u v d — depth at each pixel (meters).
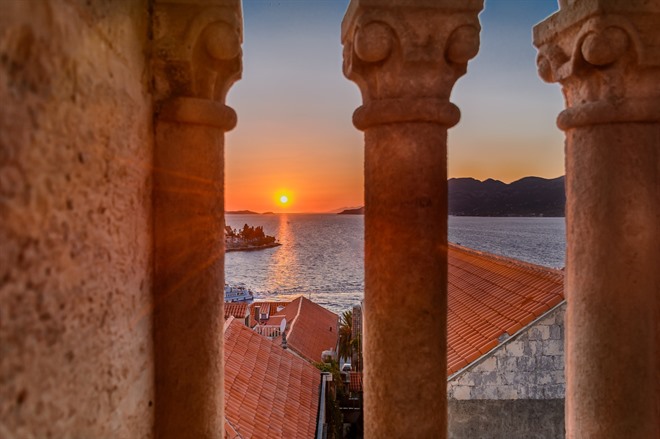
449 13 2.50
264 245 131.88
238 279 75.38
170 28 2.47
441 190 2.57
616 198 2.59
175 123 2.53
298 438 8.29
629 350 2.60
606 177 2.60
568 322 2.83
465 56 2.53
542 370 6.66
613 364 2.60
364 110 2.56
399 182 2.53
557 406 6.62
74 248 1.68
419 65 2.50
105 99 1.92
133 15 2.24
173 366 2.55
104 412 1.92
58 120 1.56
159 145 2.52
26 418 1.40
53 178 1.53
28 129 1.39
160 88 2.51
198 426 2.58
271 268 88.19
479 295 9.66
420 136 2.52
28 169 1.39
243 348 10.66
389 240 2.54
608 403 2.61
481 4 2.52
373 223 2.59
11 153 1.31
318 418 10.43
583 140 2.68
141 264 2.35
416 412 2.54
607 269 2.60
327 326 27.84
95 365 1.84
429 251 2.54
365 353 2.68
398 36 2.47
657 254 2.63
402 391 2.53
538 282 8.53
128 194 2.17
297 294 61.50
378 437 2.57
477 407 6.63
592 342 2.64
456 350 7.37
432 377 2.56
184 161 2.54
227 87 2.71
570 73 2.70
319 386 11.19
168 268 2.54
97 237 1.85
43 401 1.49
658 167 2.63
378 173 2.57
